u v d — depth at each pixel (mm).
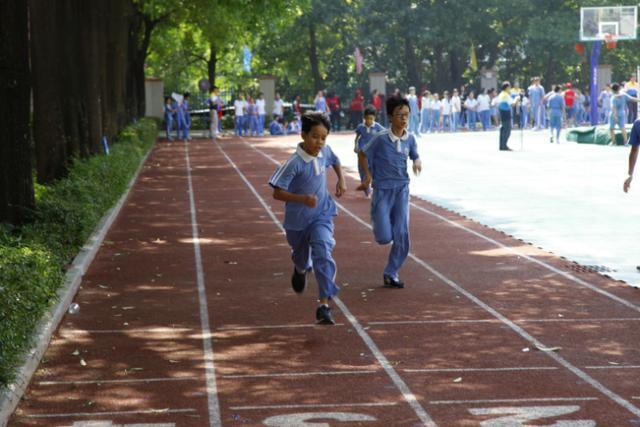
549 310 13062
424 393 9500
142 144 46094
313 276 15727
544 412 8844
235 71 86062
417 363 10578
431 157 40781
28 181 17656
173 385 9891
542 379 9898
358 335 11875
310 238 12578
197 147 54156
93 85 30203
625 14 58438
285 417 8836
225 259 17547
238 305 13695
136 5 53750
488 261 16844
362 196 27297
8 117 17344
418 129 59844
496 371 10219
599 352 10914
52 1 23953
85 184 22594
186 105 63281
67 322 12719
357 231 20688
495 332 11914
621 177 30703
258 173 36531
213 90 64438
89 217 19484
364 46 79625
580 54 70312
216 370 10430
